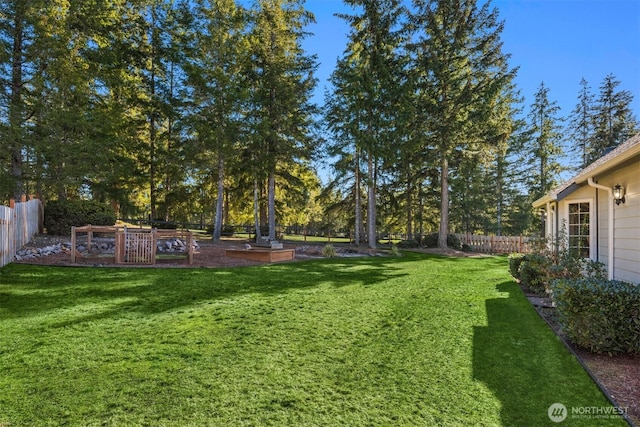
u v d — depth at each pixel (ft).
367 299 18.72
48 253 28.53
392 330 13.64
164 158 51.80
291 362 10.41
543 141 79.00
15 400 7.93
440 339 12.71
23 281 19.54
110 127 43.16
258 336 12.57
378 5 50.60
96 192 46.70
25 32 35.55
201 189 59.77
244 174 59.16
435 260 40.98
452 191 74.59
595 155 75.25
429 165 56.80
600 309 11.78
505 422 7.55
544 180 78.79
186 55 51.24
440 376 9.69
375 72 51.70
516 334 13.43
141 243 27.45
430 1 52.65
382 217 72.38
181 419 7.35
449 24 53.21
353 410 7.84
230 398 8.23
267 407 7.88
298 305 17.03
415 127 53.11
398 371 9.95
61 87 37.19
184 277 22.93
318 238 79.97
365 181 55.11
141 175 51.34
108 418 7.32
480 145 54.65
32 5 33.76
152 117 53.06
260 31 52.26
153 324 13.53
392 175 66.64
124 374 9.32
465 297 19.84
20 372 9.30
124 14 50.16
